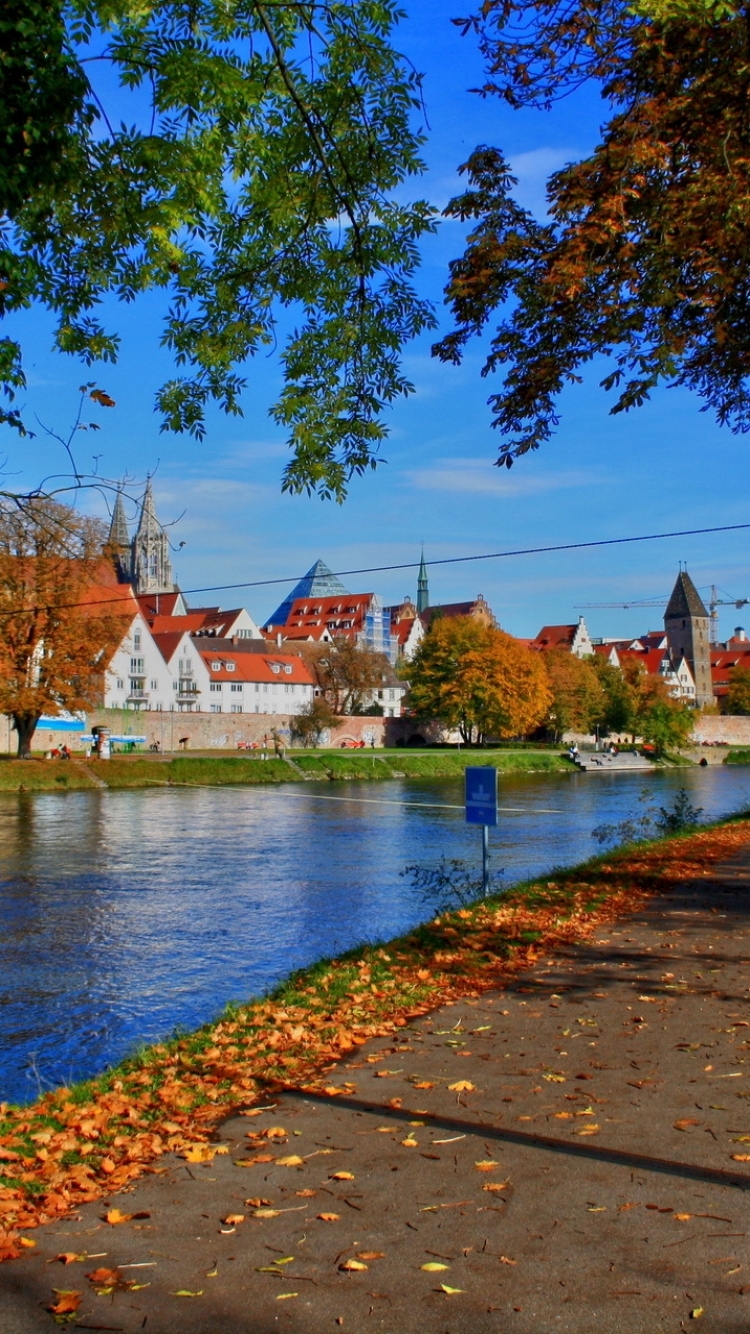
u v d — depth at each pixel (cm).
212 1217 510
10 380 845
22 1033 1228
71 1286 446
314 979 1139
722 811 4659
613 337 1358
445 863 2905
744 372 1548
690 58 1170
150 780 6519
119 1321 417
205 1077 776
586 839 3584
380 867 2881
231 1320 416
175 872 2811
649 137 1196
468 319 1466
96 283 988
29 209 905
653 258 1254
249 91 922
